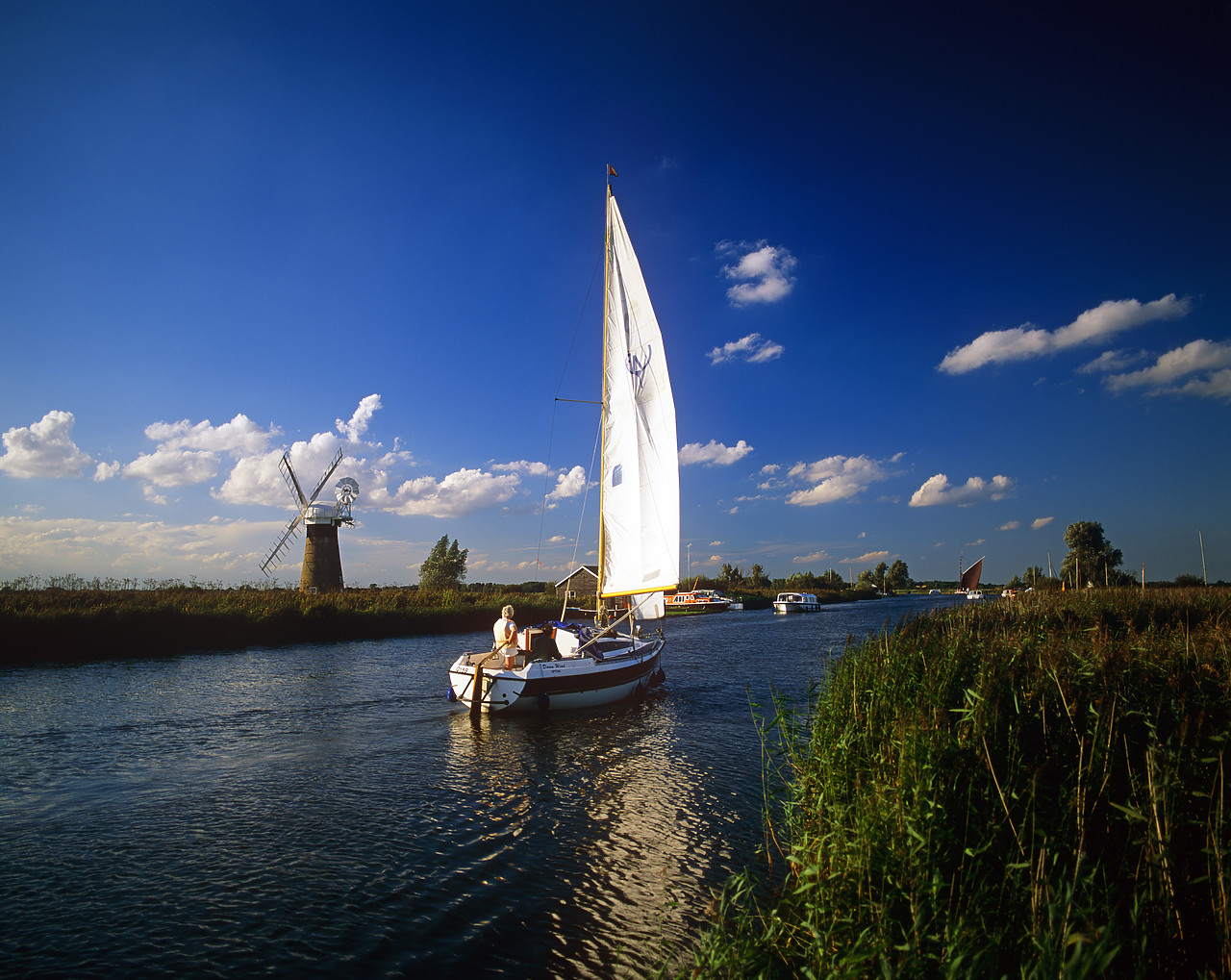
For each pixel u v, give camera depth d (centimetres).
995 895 469
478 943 612
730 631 4166
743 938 504
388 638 3712
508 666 1578
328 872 761
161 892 714
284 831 888
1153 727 538
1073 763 600
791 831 774
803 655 2831
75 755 1253
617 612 1911
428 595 4841
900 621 1650
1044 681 773
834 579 13112
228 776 1127
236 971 567
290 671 2342
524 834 874
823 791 677
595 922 648
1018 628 1522
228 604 3516
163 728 1470
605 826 902
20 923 645
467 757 1245
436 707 1702
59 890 717
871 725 764
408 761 1220
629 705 1734
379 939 620
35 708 1683
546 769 1166
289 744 1334
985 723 639
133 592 3566
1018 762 585
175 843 845
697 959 507
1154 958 405
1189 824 475
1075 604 2464
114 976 558
